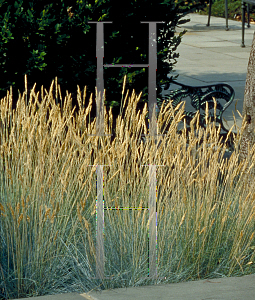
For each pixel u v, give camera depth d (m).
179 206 3.57
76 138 3.48
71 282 3.38
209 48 14.99
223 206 3.70
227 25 19.53
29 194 3.41
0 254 3.35
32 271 3.28
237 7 23.56
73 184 3.74
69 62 4.95
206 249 3.61
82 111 3.69
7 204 3.34
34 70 4.85
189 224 3.58
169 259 3.51
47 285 3.29
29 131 3.54
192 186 3.72
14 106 4.98
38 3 4.78
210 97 6.49
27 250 3.38
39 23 4.58
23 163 3.61
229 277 3.47
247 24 20.81
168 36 5.53
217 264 3.66
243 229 3.53
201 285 3.34
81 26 4.80
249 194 3.55
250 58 4.29
